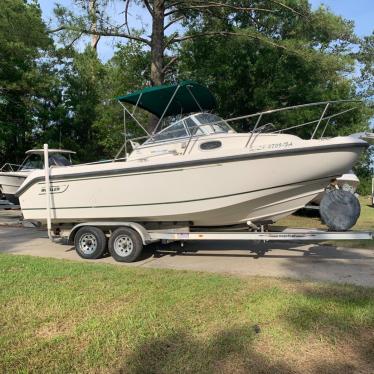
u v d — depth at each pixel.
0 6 17.14
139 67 17.94
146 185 8.09
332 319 4.62
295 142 7.31
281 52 15.59
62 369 3.67
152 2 15.09
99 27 15.27
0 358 3.85
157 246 9.52
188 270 7.08
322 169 7.24
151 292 5.66
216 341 4.13
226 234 7.82
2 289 5.78
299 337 4.22
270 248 9.20
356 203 7.38
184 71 17.84
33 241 10.41
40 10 19.86
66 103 24.91
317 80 16.36
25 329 4.46
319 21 14.19
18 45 17.67
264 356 3.87
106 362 3.77
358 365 3.73
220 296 5.46
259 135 7.68
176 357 3.83
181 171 7.81
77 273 6.67
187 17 16.02
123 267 7.20
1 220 14.53
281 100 17.12
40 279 6.30
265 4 15.09
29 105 21.20
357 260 7.93
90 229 8.45
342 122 19.00
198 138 8.02
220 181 7.63
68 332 4.38
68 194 8.77
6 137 21.22
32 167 16.03
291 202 7.77
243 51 16.23
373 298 5.33
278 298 5.33
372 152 28.78
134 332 4.33
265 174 7.41
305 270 7.15
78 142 25.66
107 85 24.03
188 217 8.11
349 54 17.52
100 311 4.94
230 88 17.50
